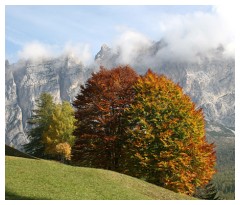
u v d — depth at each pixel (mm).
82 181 25422
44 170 26219
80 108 37812
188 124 33562
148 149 32719
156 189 29047
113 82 36938
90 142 36344
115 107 36562
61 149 51188
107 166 35969
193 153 32875
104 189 24734
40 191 21766
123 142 35094
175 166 32031
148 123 33812
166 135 32219
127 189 26297
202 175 33938
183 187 32625
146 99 34312
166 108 34000
